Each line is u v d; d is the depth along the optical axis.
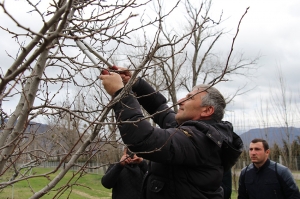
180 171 2.09
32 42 1.50
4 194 8.34
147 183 2.26
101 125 1.96
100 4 2.29
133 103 2.03
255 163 4.17
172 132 2.05
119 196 3.95
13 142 1.85
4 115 2.26
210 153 2.11
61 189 1.95
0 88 1.46
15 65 1.52
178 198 2.09
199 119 2.35
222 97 2.42
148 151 1.94
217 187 2.19
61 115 2.39
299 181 17.92
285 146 20.61
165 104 2.92
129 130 1.94
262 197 4.11
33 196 1.83
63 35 1.48
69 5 1.43
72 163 1.93
